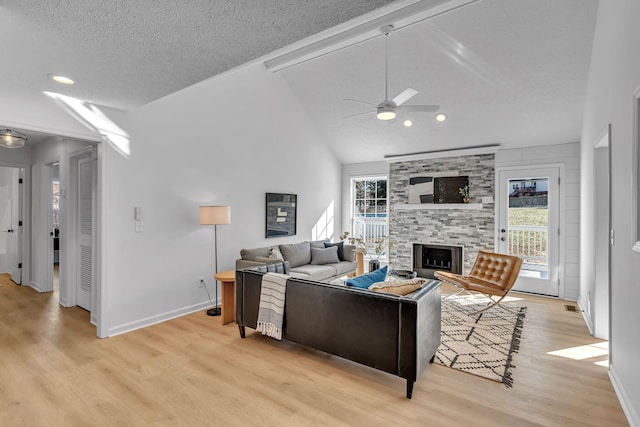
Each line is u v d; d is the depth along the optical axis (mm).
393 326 2479
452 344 3377
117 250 3633
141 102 3367
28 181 5570
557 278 5176
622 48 2316
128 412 2230
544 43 3779
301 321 3006
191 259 4402
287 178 6008
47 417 2174
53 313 4270
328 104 5961
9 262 6203
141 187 3852
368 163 7258
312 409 2277
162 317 4051
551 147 5242
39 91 3051
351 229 7562
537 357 3074
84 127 3363
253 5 1706
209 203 4625
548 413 2236
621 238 2381
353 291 2688
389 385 2596
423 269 6570
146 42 2117
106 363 2918
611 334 2691
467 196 5988
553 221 5215
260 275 3316
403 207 6676
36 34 1993
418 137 6047
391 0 1693
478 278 4715
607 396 2436
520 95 4551
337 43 4363
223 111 4816
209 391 2486
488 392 2494
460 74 4508
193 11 1766
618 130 2439
